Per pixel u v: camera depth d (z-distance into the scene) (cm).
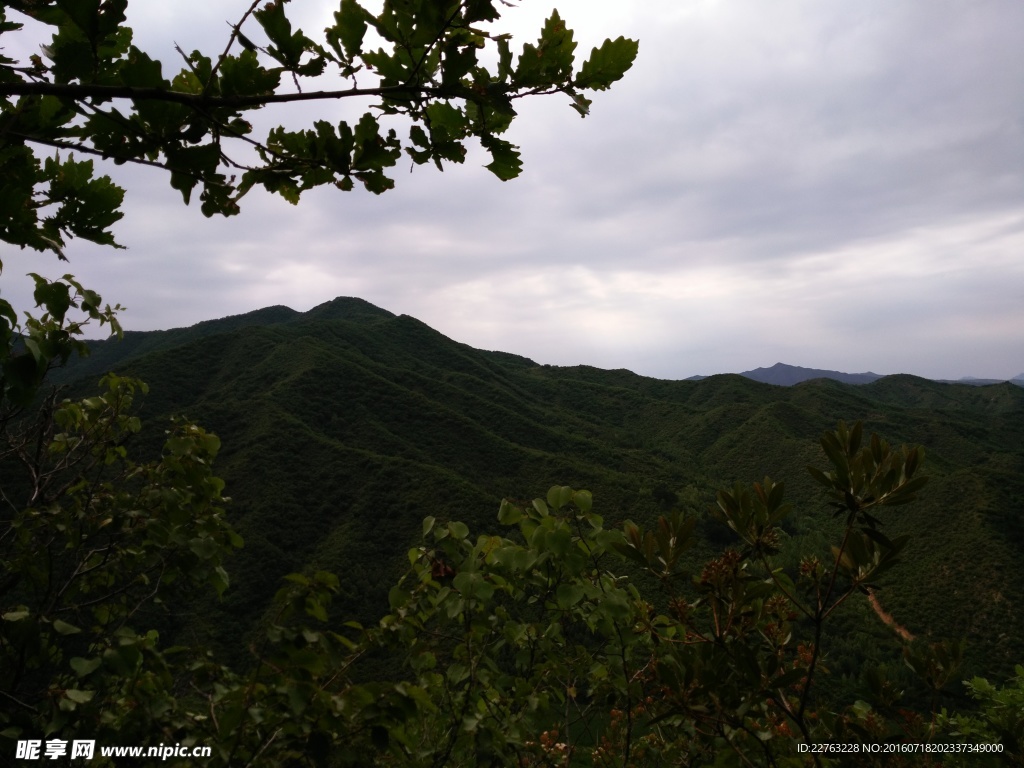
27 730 166
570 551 230
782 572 225
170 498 244
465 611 226
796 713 212
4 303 129
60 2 113
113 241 169
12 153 155
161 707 168
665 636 249
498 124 142
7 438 246
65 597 253
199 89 134
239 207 141
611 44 132
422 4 118
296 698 155
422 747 224
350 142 139
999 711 281
